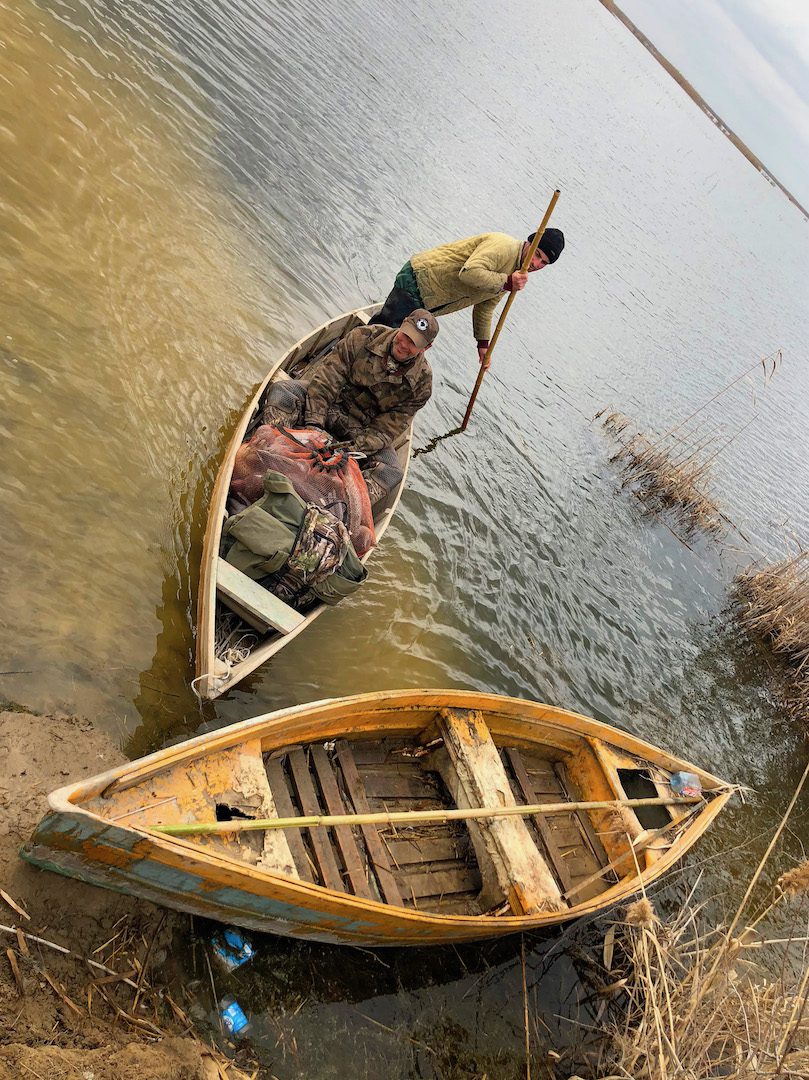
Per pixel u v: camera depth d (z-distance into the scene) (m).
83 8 8.82
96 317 5.85
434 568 6.90
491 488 8.45
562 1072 4.25
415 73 17.00
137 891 3.14
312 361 6.80
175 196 7.80
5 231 5.76
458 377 9.73
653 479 10.68
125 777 3.07
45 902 3.06
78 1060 2.65
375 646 5.81
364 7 18.20
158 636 4.41
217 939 3.56
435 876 4.48
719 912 5.89
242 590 4.32
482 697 4.80
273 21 13.26
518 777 5.16
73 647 4.00
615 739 5.49
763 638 9.86
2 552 4.11
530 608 7.41
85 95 7.68
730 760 7.66
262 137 10.05
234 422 6.29
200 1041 3.19
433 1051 3.93
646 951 4.23
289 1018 3.58
